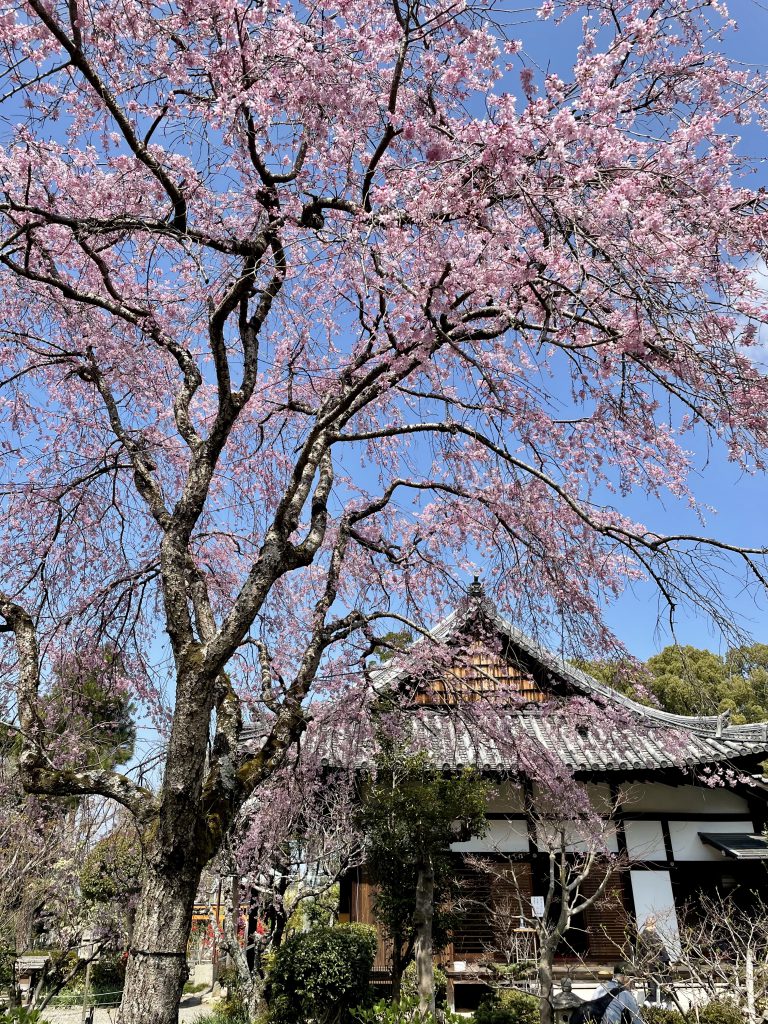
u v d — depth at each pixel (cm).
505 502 630
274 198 550
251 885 972
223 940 1107
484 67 454
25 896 999
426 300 441
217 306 550
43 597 637
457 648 760
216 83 510
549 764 756
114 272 654
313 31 500
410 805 739
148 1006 369
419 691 850
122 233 588
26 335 639
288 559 511
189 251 488
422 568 759
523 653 1060
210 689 445
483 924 1043
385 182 476
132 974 379
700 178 403
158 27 491
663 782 1097
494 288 441
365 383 511
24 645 504
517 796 1074
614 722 764
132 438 662
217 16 480
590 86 426
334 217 539
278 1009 829
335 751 839
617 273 395
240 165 539
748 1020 556
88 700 652
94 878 1125
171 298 591
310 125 512
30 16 498
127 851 1088
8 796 802
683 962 670
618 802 1026
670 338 401
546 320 416
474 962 1003
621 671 639
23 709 474
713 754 1062
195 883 409
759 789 1085
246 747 791
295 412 769
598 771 1062
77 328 654
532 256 416
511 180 397
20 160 566
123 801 448
